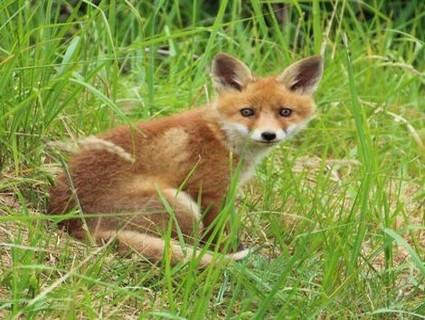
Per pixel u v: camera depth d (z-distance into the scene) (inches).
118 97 519.2
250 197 450.3
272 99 426.3
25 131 421.1
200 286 354.6
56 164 425.1
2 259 359.6
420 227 376.8
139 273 371.6
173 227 396.2
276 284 331.6
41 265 327.0
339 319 359.6
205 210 410.0
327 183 458.0
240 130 415.8
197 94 505.4
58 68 472.7
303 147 501.4
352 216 401.4
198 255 361.1
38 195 411.5
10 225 384.8
